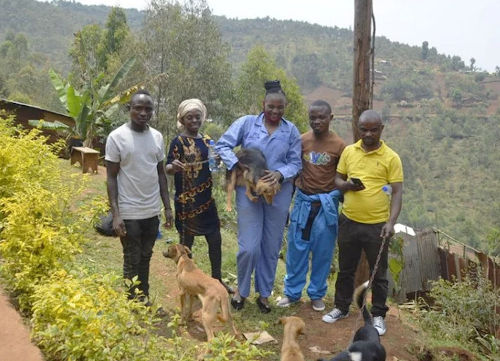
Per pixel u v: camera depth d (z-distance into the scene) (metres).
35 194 5.20
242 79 42.84
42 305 3.75
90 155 11.33
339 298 5.67
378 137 5.20
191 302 4.97
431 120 156.50
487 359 6.08
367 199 5.24
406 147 134.50
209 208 5.62
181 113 5.44
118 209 4.83
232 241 8.84
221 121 33.59
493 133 136.75
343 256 5.54
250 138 5.48
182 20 31.41
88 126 15.60
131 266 4.96
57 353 3.76
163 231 8.05
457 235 74.81
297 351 4.09
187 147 5.41
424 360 5.35
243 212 5.43
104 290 3.93
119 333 3.61
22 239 4.72
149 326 3.96
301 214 5.75
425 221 86.31
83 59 23.05
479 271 8.06
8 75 74.12
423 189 114.56
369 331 4.43
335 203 5.70
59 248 4.67
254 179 5.21
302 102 43.94
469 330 6.71
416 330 6.11
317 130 5.59
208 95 31.89
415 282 9.14
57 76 16.61
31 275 4.53
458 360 5.47
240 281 5.58
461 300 7.16
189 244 5.62
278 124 5.52
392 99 179.12
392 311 6.94
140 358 3.55
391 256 8.41
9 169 6.20
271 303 6.09
